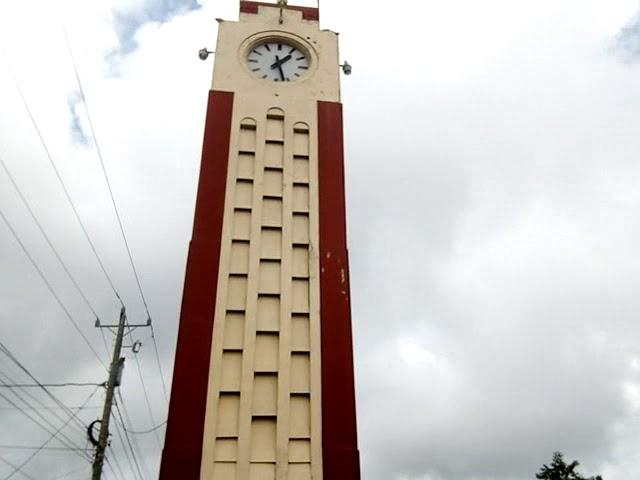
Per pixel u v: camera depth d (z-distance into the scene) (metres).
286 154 18.86
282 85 20.39
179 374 14.80
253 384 14.92
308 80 20.66
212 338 15.38
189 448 13.95
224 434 14.26
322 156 18.97
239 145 18.84
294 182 18.34
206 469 13.77
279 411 14.60
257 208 17.66
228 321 15.77
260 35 21.53
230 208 17.53
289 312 16.02
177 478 13.61
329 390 15.02
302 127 19.52
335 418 14.70
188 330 15.39
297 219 17.66
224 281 16.28
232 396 14.80
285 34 21.70
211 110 19.36
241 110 19.56
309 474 14.01
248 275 16.44
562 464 35.00
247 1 22.48
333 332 15.82
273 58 21.22
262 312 15.96
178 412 14.34
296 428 14.53
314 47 21.59
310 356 15.45
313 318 15.97
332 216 17.80
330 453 14.27
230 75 20.31
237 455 13.99
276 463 14.02
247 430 14.29
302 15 22.47
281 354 15.35
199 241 16.80
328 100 20.28
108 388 25.69
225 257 16.67
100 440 24.42
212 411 14.45
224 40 21.23
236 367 15.16
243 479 13.75
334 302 16.28
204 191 17.69
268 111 19.69
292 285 16.47
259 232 17.22
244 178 18.22
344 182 18.58
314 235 17.38
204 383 14.77
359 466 14.20
